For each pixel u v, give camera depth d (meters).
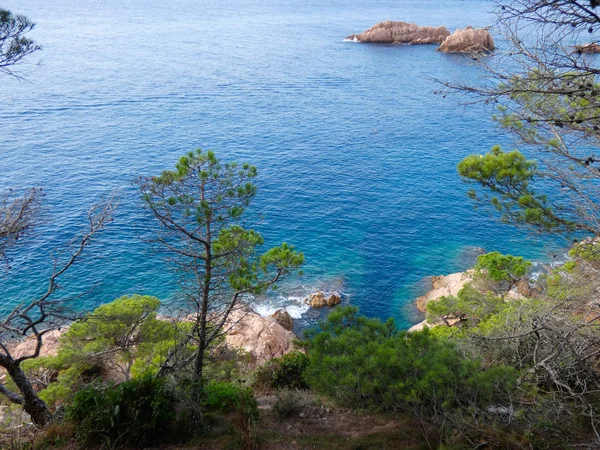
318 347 11.11
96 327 22.09
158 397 11.87
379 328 11.67
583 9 6.34
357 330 11.62
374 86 109.50
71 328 22.59
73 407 11.99
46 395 20.59
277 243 47.75
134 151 67.94
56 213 48.31
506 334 13.74
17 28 12.65
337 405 12.56
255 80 114.94
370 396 10.52
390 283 42.59
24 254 41.56
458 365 10.29
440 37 156.75
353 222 52.09
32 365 22.50
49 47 149.00
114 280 39.59
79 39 168.38
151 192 12.69
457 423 9.50
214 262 14.20
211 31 198.38
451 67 123.94
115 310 22.08
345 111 91.25
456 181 61.47
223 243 13.40
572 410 10.08
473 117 85.94
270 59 139.62
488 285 31.47
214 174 12.70
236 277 13.63
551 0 6.55
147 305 23.39
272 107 93.56
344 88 108.44
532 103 9.48
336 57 141.25
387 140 75.81
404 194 58.34
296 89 107.50
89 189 54.38
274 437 11.56
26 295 36.94
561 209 10.15
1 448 11.43
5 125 75.69
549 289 19.52
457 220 52.47
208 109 91.19
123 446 11.23
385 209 54.84
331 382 10.26
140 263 41.69
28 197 16.08
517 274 29.66
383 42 163.12
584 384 10.28
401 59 135.38
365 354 10.41
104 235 45.06
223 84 110.75
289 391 14.19
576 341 11.20
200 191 12.97
